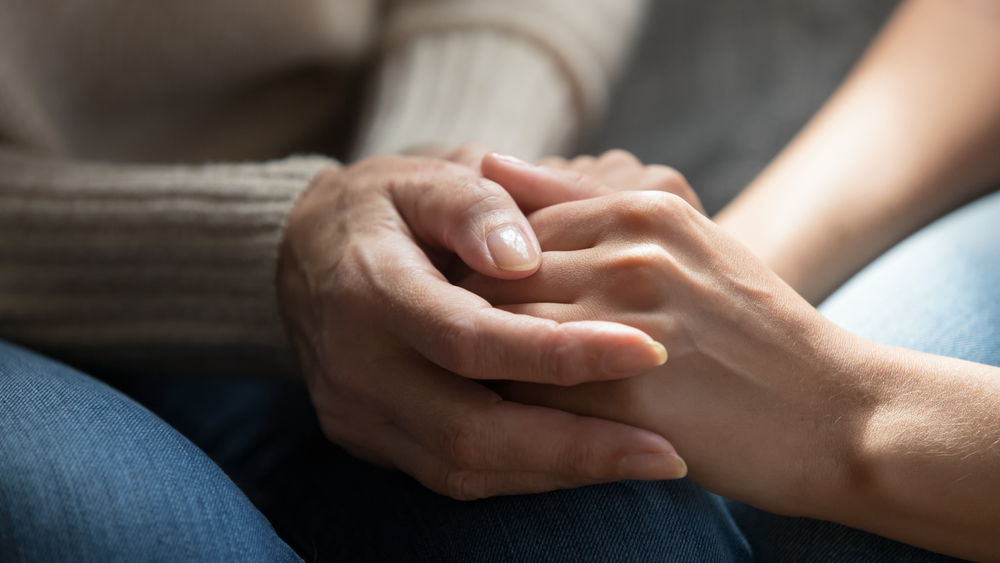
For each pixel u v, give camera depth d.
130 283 0.58
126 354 0.59
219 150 0.78
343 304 0.52
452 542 0.50
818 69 1.09
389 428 0.52
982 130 0.59
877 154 0.60
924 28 0.62
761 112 1.07
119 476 0.47
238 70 0.74
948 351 0.52
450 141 0.67
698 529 0.51
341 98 0.85
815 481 0.49
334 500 0.54
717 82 1.12
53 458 0.47
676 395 0.49
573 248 0.51
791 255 0.59
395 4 0.84
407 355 0.51
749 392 0.49
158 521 0.47
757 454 0.49
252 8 0.68
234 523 0.48
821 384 0.49
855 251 0.60
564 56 0.77
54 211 0.58
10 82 0.62
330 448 0.57
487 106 0.72
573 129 0.83
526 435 0.49
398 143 0.67
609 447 0.48
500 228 0.51
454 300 0.50
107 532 0.46
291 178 0.57
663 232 0.50
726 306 0.50
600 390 0.50
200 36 0.68
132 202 0.58
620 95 1.15
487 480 0.50
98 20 0.64
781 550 0.51
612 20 0.83
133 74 0.68
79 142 0.69
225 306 0.57
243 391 0.64
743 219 0.61
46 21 0.63
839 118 0.62
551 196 0.53
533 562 0.50
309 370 0.54
